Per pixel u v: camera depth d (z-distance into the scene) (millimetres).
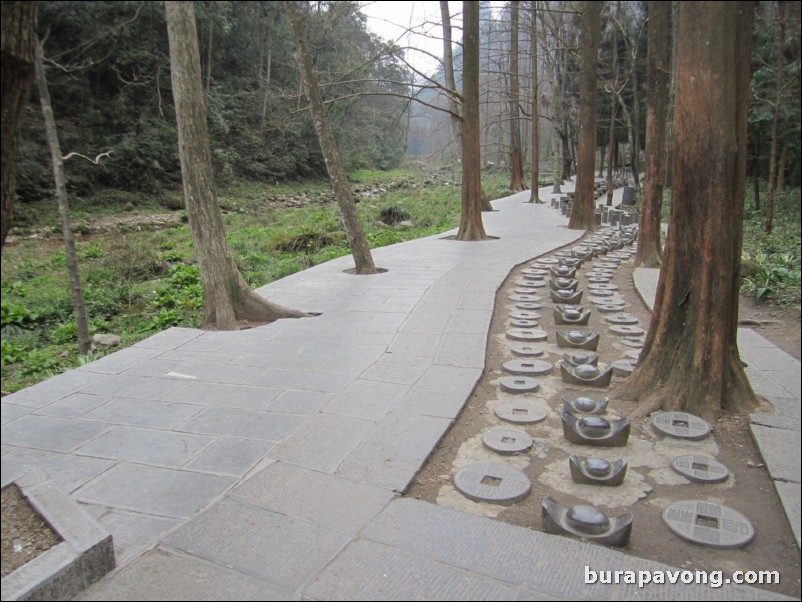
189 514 2848
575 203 16078
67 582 2205
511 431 3766
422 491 3102
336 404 4230
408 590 2256
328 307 7371
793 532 2596
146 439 3713
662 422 3697
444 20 17344
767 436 3391
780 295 6645
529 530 2650
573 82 24016
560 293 7176
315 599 2221
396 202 24109
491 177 42219
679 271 3971
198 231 6699
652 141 9227
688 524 2686
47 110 5227
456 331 6051
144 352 5711
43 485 2680
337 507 2861
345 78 11297
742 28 3438
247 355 5551
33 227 9477
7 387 5312
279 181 19453
